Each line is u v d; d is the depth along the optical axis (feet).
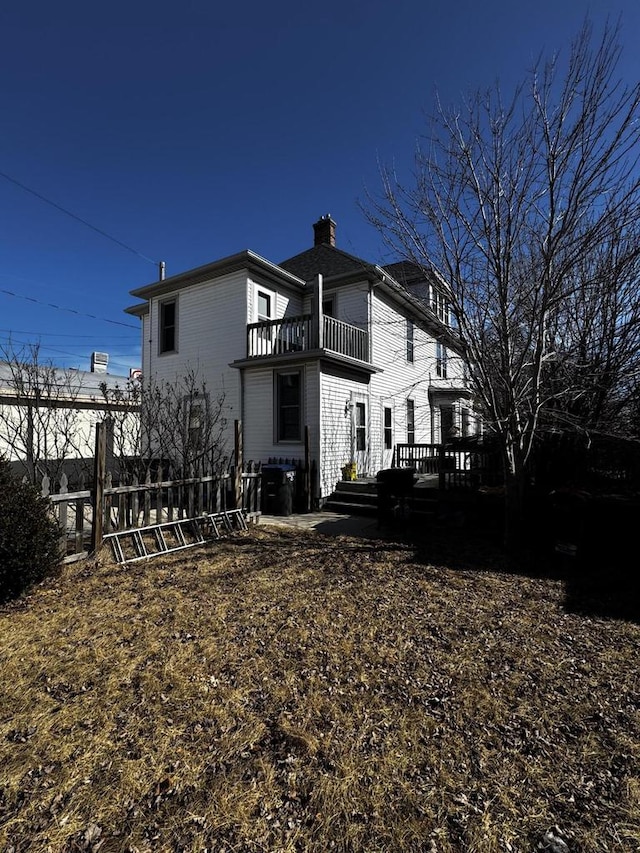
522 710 8.07
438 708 8.14
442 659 9.98
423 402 51.67
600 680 9.10
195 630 11.48
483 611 12.84
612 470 22.72
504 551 19.45
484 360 19.20
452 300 18.49
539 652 10.32
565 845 5.30
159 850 5.25
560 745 7.13
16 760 6.75
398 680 9.10
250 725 7.64
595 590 14.66
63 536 16.16
